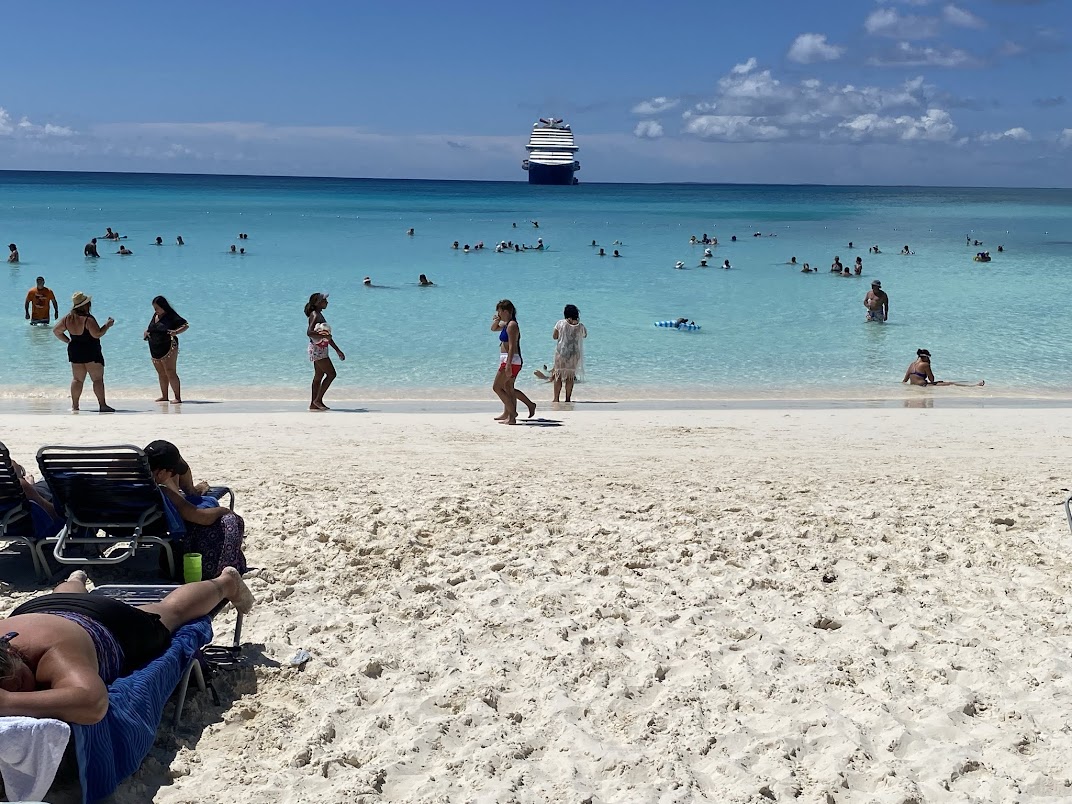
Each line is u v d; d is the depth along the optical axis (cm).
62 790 351
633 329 2288
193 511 598
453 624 530
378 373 1744
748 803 358
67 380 1616
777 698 443
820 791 367
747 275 3528
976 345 2153
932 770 379
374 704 440
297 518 720
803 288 3141
